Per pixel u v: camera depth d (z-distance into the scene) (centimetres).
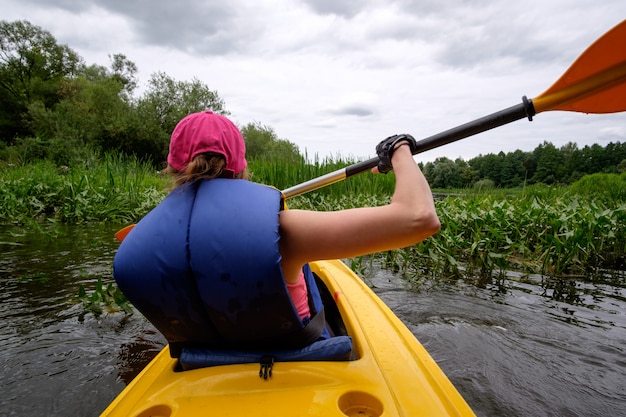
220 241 75
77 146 1734
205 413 80
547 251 343
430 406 87
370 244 74
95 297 231
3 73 3300
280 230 77
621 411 152
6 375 168
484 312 245
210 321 83
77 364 177
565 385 168
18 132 3247
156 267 78
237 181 84
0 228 485
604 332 218
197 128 85
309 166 709
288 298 79
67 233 462
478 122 119
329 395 85
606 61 108
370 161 162
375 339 123
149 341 200
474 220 408
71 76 3744
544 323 229
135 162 918
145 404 85
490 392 162
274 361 90
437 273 336
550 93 114
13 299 248
